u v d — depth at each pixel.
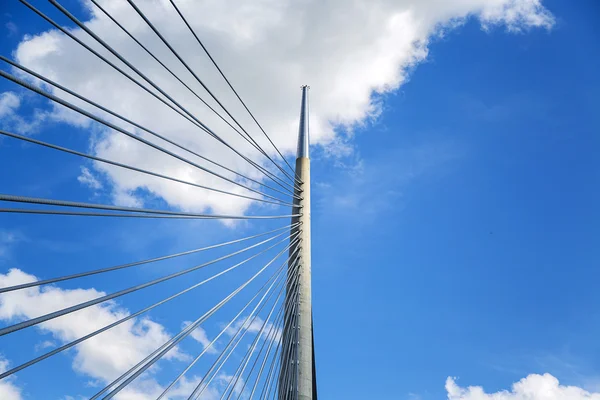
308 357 22.45
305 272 25.30
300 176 29.33
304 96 34.88
